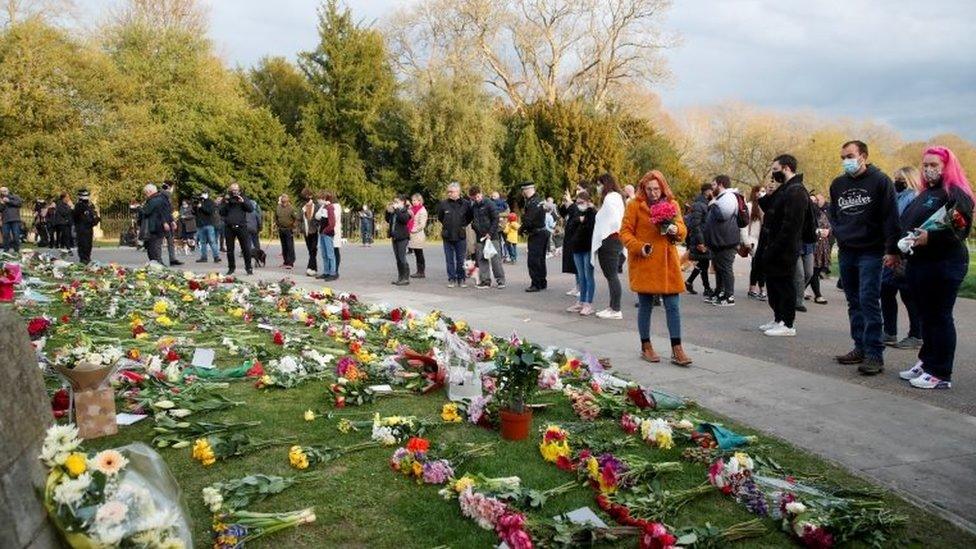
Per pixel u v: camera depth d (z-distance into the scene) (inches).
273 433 180.9
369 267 743.7
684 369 265.0
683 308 431.8
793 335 336.2
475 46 1798.7
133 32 1675.7
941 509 144.6
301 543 126.8
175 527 103.4
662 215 255.9
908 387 242.5
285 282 450.6
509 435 179.0
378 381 228.4
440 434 182.2
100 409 173.0
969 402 223.8
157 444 168.2
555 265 775.1
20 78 1270.9
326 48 1679.4
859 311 275.7
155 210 615.8
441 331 305.3
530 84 1961.1
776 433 191.2
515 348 184.1
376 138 1668.3
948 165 245.0
